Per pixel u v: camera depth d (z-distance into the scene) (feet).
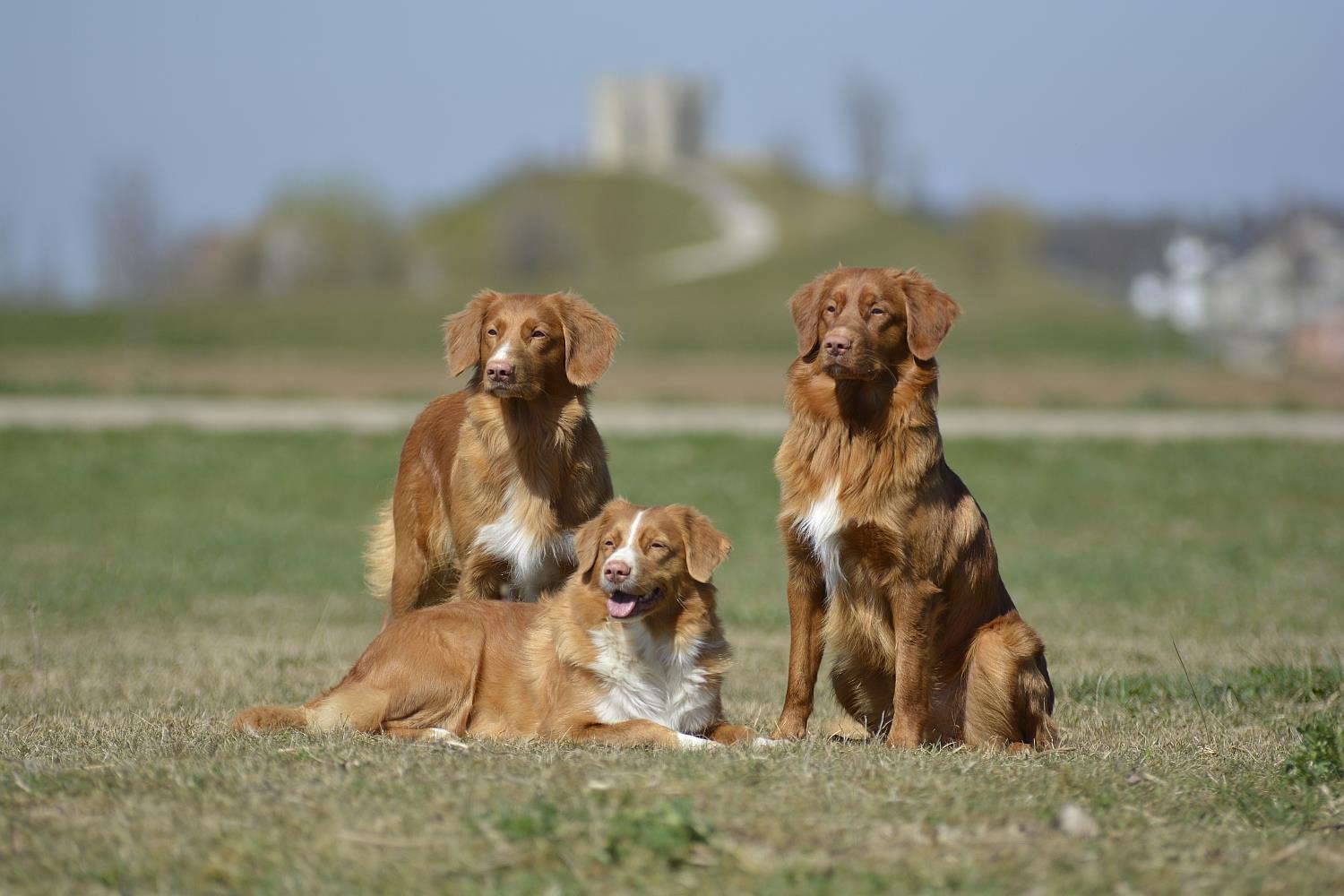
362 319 274.57
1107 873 21.71
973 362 214.28
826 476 33.14
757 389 164.25
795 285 406.62
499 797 24.52
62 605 59.98
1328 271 271.08
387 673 33.40
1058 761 29.66
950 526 33.50
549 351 37.11
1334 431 121.19
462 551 38.01
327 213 442.91
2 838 22.61
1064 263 454.81
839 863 21.81
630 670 33.22
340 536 81.30
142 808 24.09
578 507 37.91
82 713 37.22
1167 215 455.22
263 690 42.01
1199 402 147.95
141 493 92.12
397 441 109.60
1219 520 86.28
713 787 25.11
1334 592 63.31
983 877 21.42
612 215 515.91
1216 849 23.39
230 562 72.64
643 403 146.72
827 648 35.19
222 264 436.76
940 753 30.30
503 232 462.19
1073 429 121.70
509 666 34.24
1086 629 54.95
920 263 449.89
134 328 248.73
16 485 93.15
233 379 169.27
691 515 34.12
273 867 21.71
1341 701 39.65
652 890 20.85
